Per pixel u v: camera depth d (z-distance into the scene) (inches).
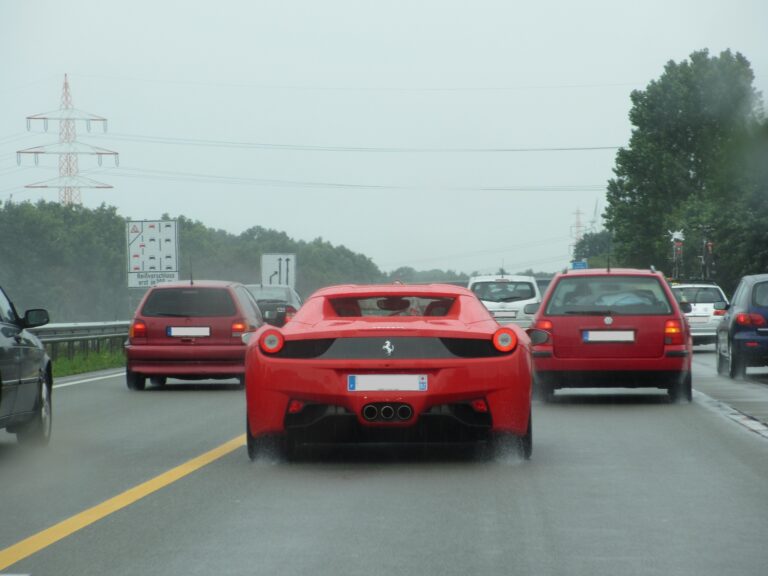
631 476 726.5
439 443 887.1
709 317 2544.3
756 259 4773.6
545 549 520.1
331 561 498.0
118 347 2591.0
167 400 1365.7
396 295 837.8
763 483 698.8
